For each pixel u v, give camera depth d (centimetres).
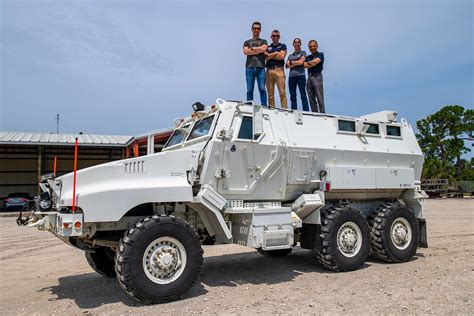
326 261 640
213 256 827
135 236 476
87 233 509
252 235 565
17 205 2411
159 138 822
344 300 480
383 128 776
